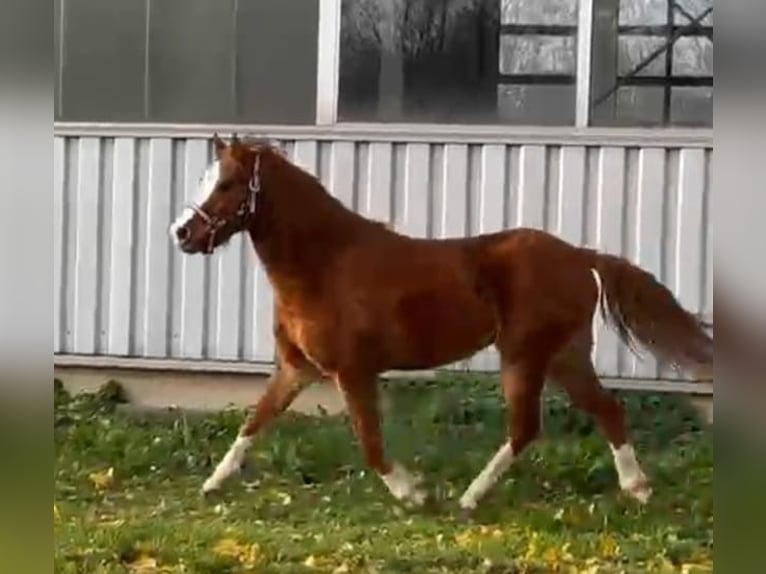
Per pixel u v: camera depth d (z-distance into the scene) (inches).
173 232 300.8
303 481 331.9
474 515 297.9
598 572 255.8
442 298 299.6
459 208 382.6
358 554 268.2
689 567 258.1
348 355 299.1
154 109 401.1
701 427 361.7
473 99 383.9
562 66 379.2
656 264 374.3
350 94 389.1
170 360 401.1
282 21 391.5
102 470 344.5
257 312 395.2
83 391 406.3
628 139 373.7
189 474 344.2
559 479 325.1
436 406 374.3
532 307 296.7
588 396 306.8
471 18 382.6
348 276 299.4
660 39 374.3
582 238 378.0
